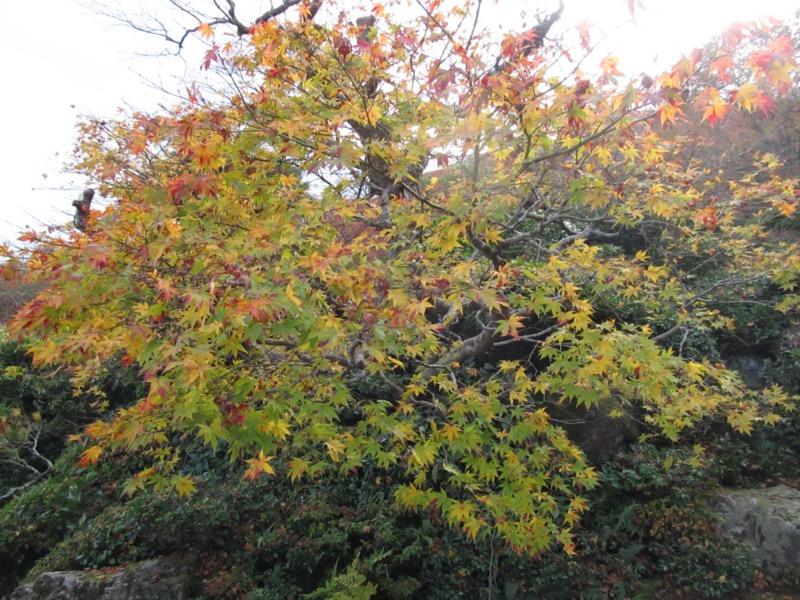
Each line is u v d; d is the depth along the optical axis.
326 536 4.52
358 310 2.36
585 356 2.77
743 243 4.44
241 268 2.16
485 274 3.32
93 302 2.07
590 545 4.68
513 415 3.15
